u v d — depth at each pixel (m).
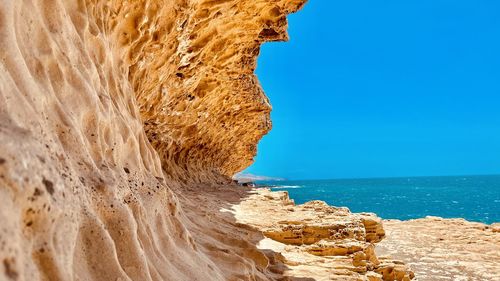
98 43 4.87
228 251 6.42
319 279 7.35
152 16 7.96
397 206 60.75
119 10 6.78
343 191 114.50
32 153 2.06
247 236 9.76
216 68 15.30
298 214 14.45
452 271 13.96
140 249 3.19
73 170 2.71
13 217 1.78
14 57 2.45
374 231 13.78
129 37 7.48
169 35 9.76
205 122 22.05
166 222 4.79
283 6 11.77
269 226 11.25
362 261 9.23
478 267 14.46
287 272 7.56
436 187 141.25
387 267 9.67
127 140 4.64
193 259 4.65
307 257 9.05
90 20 4.83
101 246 2.64
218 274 4.91
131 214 3.30
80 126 3.37
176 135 19.64
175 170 21.86
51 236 2.07
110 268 2.62
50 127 2.76
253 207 16.16
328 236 10.76
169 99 14.35
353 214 15.25
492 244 18.92
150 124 15.40
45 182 2.09
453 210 53.12
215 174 34.31
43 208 2.02
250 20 12.10
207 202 14.51
